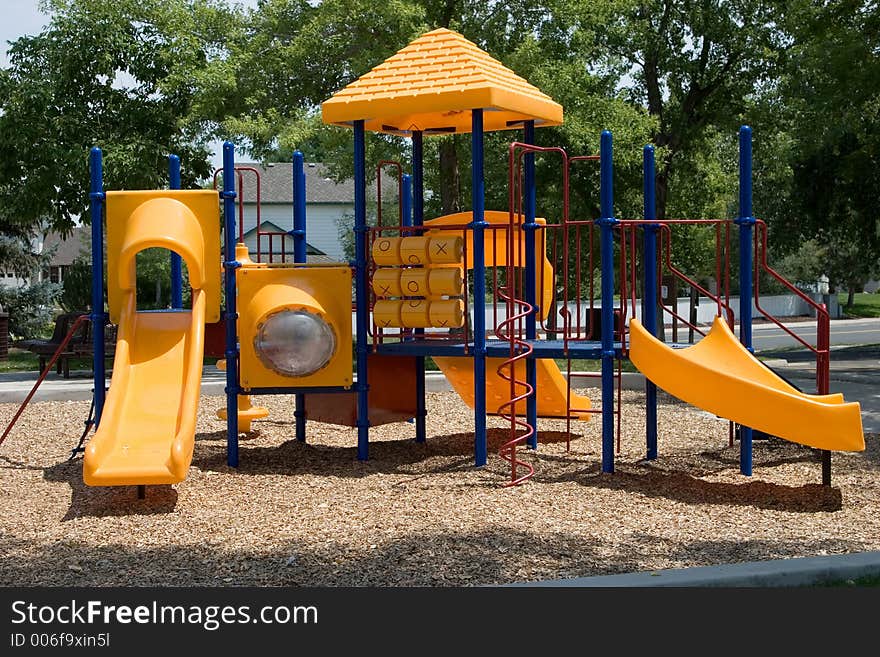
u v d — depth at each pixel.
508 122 9.72
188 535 6.28
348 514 6.75
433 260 8.53
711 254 38.66
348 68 20.70
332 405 9.46
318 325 8.47
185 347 8.29
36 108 20.84
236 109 21.00
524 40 20.34
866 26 21.89
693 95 29.39
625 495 7.42
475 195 8.48
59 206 21.45
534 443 9.55
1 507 7.22
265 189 58.09
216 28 21.59
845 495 7.50
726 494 7.50
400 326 8.84
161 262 36.62
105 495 7.49
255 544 6.00
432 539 5.96
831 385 14.27
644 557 5.58
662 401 12.87
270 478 8.12
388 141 21.83
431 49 8.82
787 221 35.03
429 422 11.40
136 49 21.53
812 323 45.47
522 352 8.54
